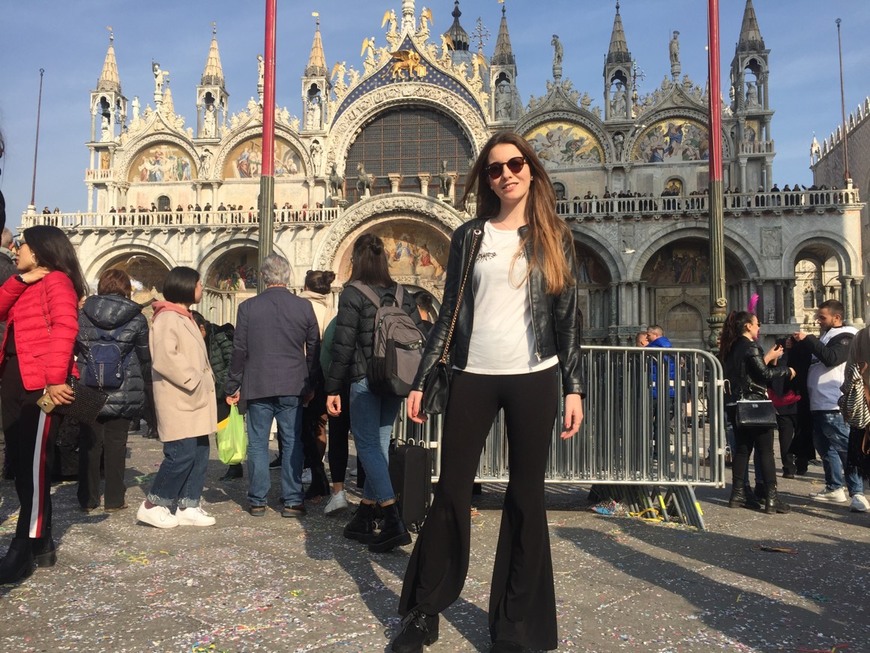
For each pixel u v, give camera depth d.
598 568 6.21
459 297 4.29
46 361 5.80
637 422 8.56
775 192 38.75
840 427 10.21
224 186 46.41
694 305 41.59
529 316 4.21
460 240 4.39
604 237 40.00
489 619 4.23
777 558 6.70
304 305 8.69
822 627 4.80
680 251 41.84
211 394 8.22
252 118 45.78
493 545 7.04
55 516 8.48
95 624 4.68
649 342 17.20
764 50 41.84
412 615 4.15
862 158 51.78
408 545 7.14
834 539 7.66
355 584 5.66
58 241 6.08
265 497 8.69
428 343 4.32
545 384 4.17
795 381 12.45
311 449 9.92
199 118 47.72
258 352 8.48
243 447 10.10
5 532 7.51
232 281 46.19
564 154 43.31
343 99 45.62
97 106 47.50
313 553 6.70
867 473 7.68
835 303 10.45
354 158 46.12
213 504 9.43
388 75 45.28
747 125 41.66
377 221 42.03
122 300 8.87
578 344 4.29
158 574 5.92
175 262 43.84
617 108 43.06
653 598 5.37
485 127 44.09
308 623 4.73
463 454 4.18
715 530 8.00
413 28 45.47
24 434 5.84
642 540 7.37
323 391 9.71
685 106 42.19
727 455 13.77
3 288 5.97
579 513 8.96
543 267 4.18
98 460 8.94
